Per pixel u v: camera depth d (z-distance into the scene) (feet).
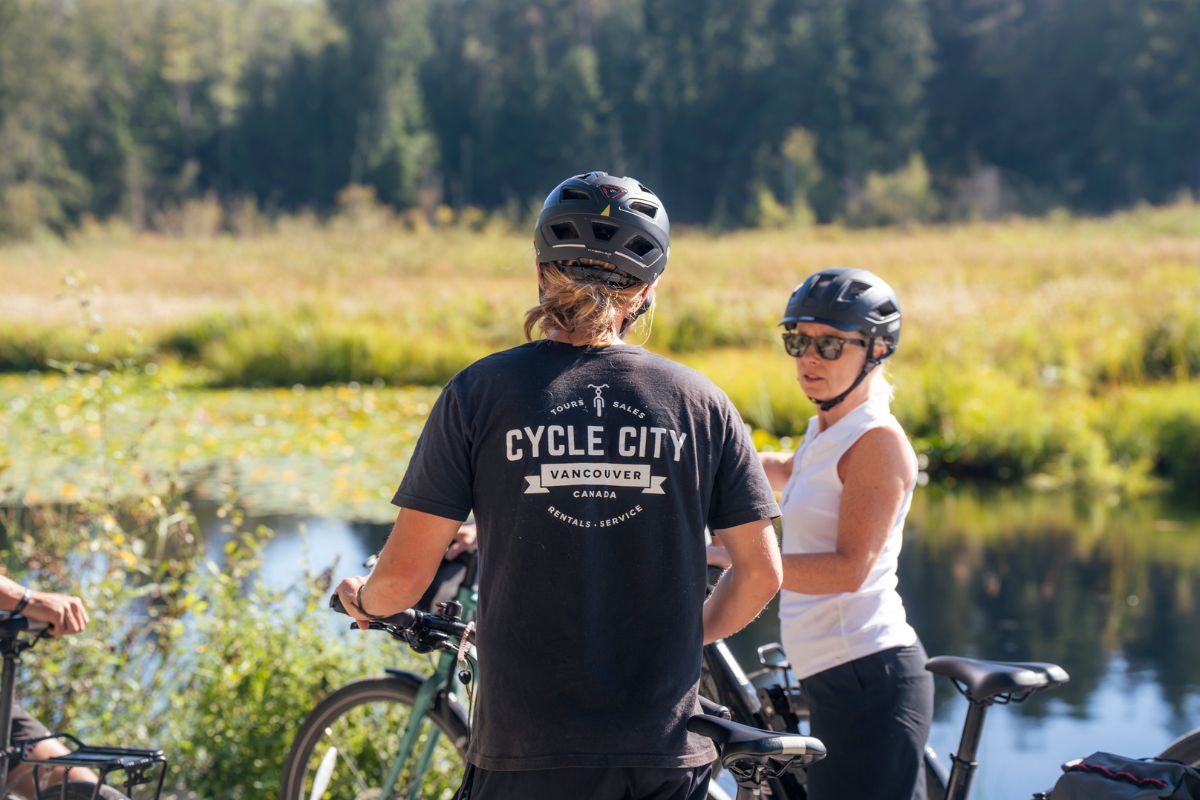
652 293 6.55
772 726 9.39
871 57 311.06
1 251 202.90
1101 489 34.19
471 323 68.13
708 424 6.13
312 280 114.01
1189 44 280.10
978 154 307.99
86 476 25.98
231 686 12.42
